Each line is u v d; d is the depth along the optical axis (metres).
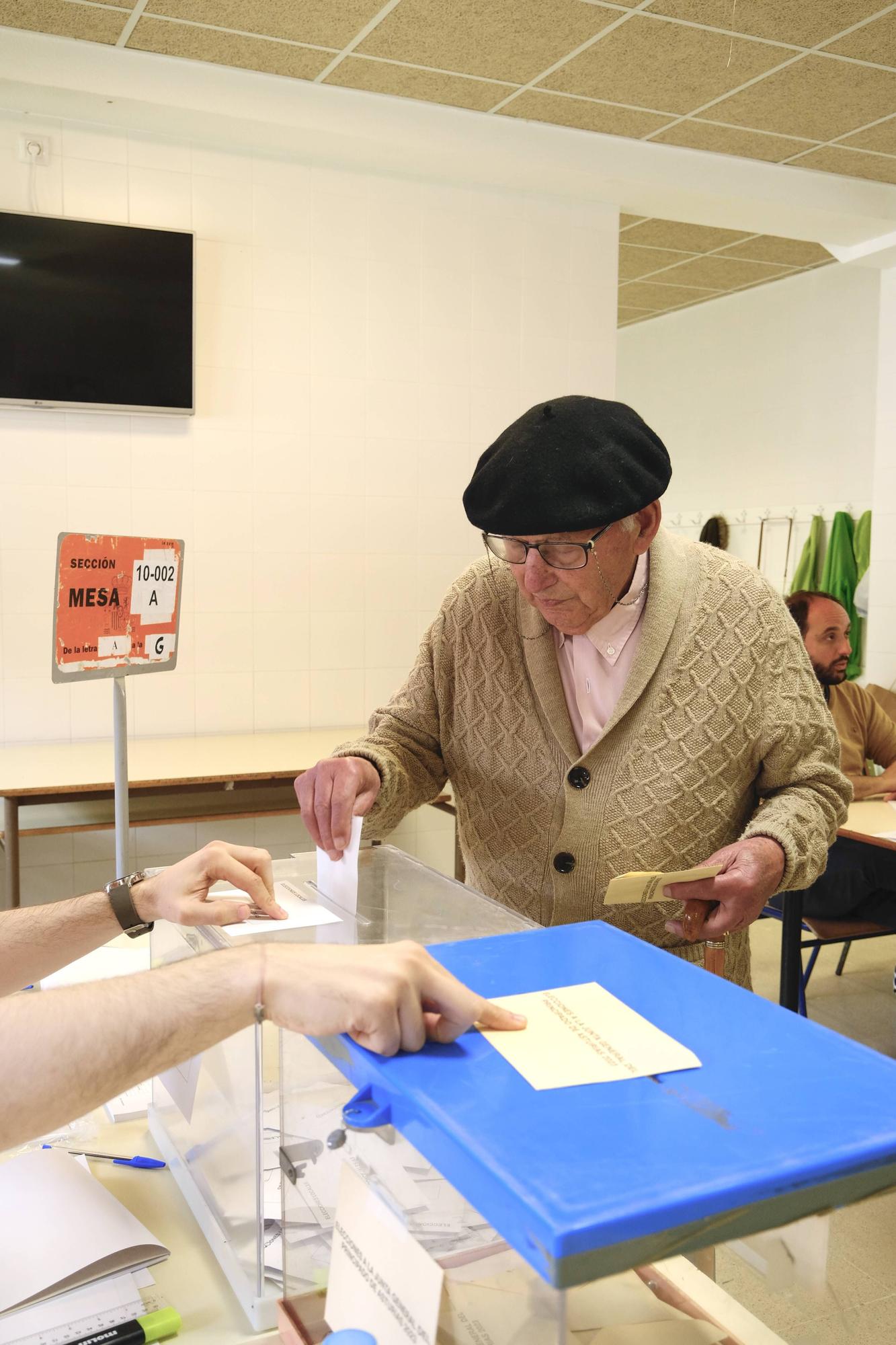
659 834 1.35
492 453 1.22
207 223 3.48
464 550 3.94
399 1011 0.61
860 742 3.29
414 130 3.45
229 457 3.58
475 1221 0.53
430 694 1.52
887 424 4.80
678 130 3.66
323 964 0.67
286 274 3.60
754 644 1.37
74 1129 1.15
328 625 3.76
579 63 3.14
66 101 3.15
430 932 0.91
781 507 5.60
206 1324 0.81
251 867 1.14
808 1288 0.51
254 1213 0.79
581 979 0.74
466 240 3.84
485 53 3.08
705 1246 0.46
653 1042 0.62
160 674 3.54
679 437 6.28
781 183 4.04
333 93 3.33
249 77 3.22
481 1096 0.55
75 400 3.29
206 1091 0.91
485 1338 0.53
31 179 3.25
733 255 5.07
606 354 4.09
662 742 1.33
